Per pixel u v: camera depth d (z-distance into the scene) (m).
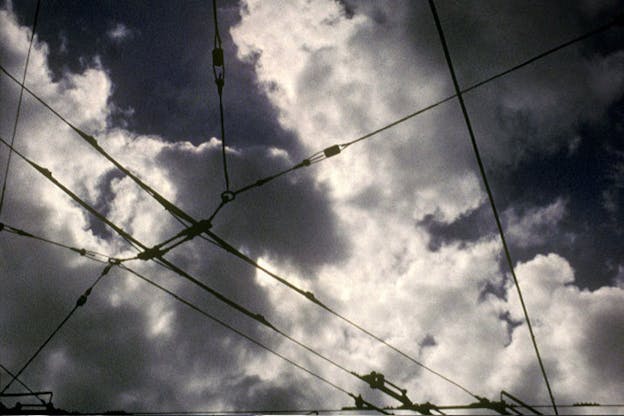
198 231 7.88
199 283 8.30
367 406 9.59
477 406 9.27
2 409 9.74
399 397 9.24
